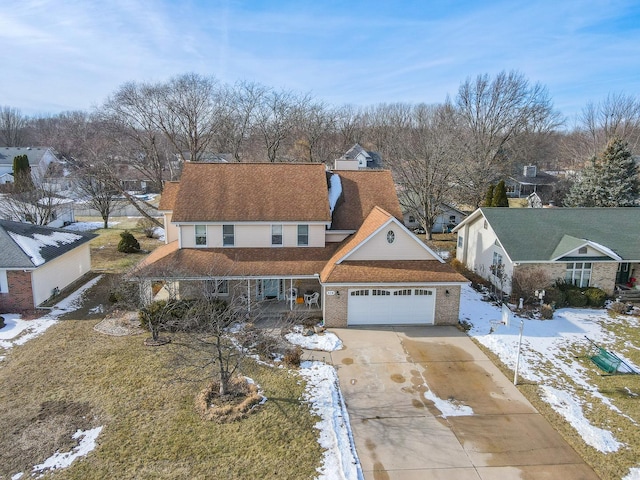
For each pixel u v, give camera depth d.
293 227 22.81
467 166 42.03
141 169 46.56
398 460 11.97
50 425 13.07
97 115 53.91
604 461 11.98
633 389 15.70
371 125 87.00
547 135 72.56
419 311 21.16
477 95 57.22
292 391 15.10
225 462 11.64
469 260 31.52
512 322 21.48
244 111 50.59
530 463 11.88
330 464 11.66
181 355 15.77
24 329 20.08
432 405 14.57
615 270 24.75
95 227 47.59
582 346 19.12
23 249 22.36
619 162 40.72
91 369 16.42
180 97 43.00
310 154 55.88
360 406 14.48
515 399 14.95
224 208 22.59
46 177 46.91
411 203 41.97
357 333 20.19
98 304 23.50
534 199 52.47
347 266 20.88
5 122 109.19
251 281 22.28
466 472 11.54
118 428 12.97
